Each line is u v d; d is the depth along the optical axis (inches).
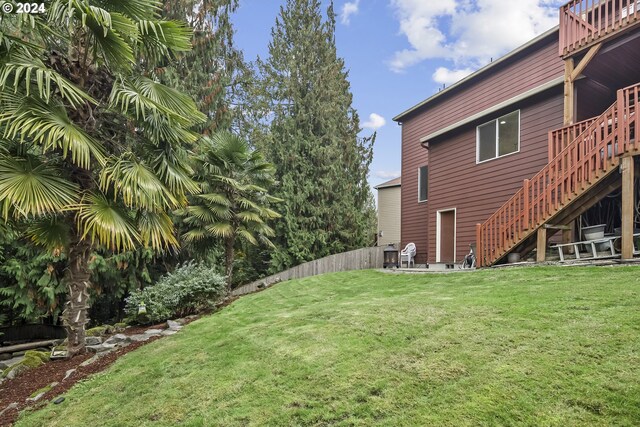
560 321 119.3
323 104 659.4
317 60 685.9
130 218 184.5
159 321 289.9
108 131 199.5
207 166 341.1
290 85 663.8
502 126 353.7
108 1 174.2
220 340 177.9
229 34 565.6
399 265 516.7
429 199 449.4
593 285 157.9
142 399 127.6
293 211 619.2
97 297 397.1
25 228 188.9
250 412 103.8
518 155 334.6
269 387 115.6
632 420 71.7
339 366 118.4
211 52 516.1
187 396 122.3
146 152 198.8
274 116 698.2
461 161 401.4
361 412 92.7
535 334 112.4
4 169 149.2
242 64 646.5
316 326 165.3
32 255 346.3
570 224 249.1
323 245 617.6
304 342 146.3
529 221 254.8
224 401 113.5
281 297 295.4
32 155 162.9
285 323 184.1
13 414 136.3
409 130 546.6
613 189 222.1
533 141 322.3
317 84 663.8
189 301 294.4
